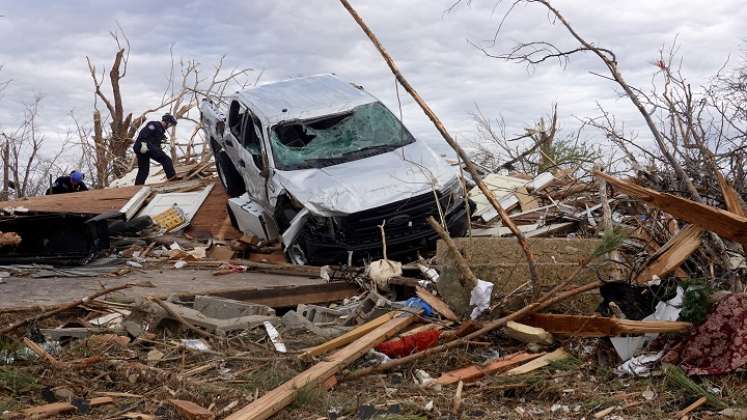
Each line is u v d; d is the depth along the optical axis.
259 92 12.25
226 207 13.82
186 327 6.73
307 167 10.59
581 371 5.71
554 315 6.07
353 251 9.59
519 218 11.68
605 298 6.20
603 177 6.69
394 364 5.81
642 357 5.68
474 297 6.37
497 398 5.40
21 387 5.53
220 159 13.55
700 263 7.12
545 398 5.36
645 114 7.60
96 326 6.93
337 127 11.28
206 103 14.46
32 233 10.48
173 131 20.91
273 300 8.25
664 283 6.14
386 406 5.18
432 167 10.31
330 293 8.65
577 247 7.20
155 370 5.78
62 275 9.55
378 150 10.93
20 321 6.51
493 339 6.43
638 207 9.86
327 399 5.27
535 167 14.41
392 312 6.75
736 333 5.37
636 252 7.96
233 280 9.28
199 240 12.99
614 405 5.11
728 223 5.97
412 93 6.14
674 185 8.60
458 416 5.03
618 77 7.60
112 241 12.16
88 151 23.02
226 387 5.52
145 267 10.73
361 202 9.66
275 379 5.59
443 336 6.32
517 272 6.80
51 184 16.81
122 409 5.25
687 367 5.44
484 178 12.88
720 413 4.89
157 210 13.92
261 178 10.98
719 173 7.10
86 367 5.92
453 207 10.12
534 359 5.93
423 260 8.96
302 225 9.91
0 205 14.36
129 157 22.75
